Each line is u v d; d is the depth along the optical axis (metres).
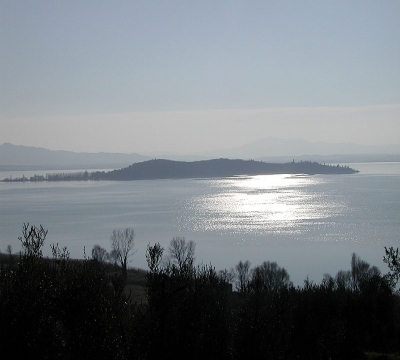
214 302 19.55
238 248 92.88
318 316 25.06
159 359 17.83
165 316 18.28
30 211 157.62
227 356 19.47
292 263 78.75
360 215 136.50
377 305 31.81
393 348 32.25
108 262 62.72
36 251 17.80
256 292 21.48
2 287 16.16
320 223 123.69
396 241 97.25
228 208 158.75
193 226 121.69
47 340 15.73
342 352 30.00
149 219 135.12
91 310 16.64
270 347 20.53
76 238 101.50
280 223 125.12
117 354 16.67
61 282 17.36
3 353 15.15
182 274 19.31
